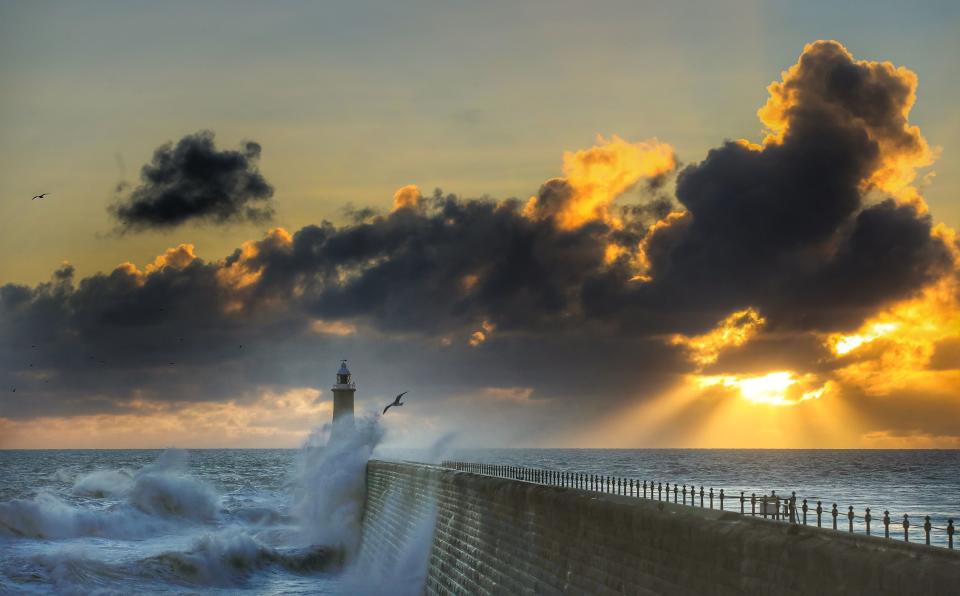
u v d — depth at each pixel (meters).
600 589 21.25
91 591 46.56
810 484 96.00
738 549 15.94
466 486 35.00
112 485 96.19
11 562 50.06
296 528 71.19
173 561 53.41
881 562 12.90
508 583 27.95
